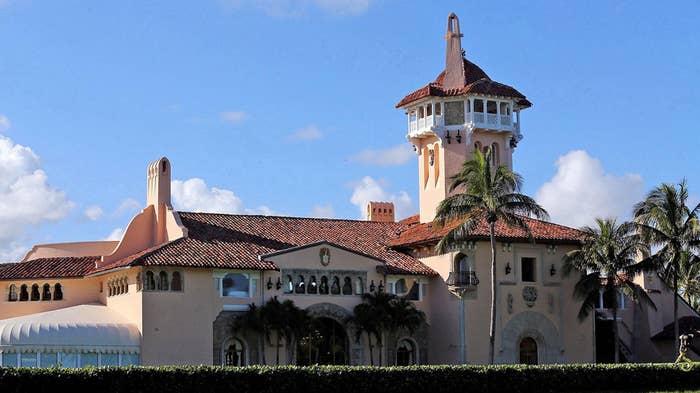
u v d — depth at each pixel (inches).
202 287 2768.2
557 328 3127.5
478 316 2997.0
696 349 3326.8
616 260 2999.5
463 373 2351.1
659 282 3511.3
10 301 3088.1
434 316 3080.7
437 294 3078.2
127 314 2778.1
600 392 2460.6
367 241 3235.7
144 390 2018.9
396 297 2982.3
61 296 3053.6
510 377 2402.8
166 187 3117.6
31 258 3390.7
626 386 2506.2
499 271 3058.6
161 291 2714.1
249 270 2824.8
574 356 3142.2
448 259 3038.9
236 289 2822.3
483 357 2987.2
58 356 2603.3
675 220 3004.4
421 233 3206.2
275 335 2824.8
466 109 3304.6
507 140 3361.2
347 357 2938.0
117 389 1993.1
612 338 3388.3
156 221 3105.3
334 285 2950.3
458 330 2967.5
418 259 3181.6
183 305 2736.2
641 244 3011.8
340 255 2972.4
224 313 2785.4
